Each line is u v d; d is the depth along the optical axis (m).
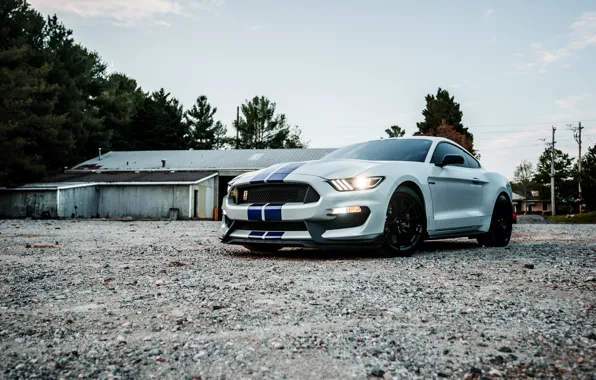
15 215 24.31
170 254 4.75
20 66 26.03
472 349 1.71
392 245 4.32
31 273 3.42
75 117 31.95
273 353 1.66
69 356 1.63
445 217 4.84
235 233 4.56
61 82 31.34
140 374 1.47
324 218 4.05
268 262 4.00
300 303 2.40
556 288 2.79
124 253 4.87
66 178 27.52
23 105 25.22
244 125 50.16
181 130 47.34
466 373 1.49
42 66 27.73
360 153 5.22
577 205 56.06
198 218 25.66
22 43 27.30
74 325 2.02
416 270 3.47
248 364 1.56
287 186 4.27
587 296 2.57
